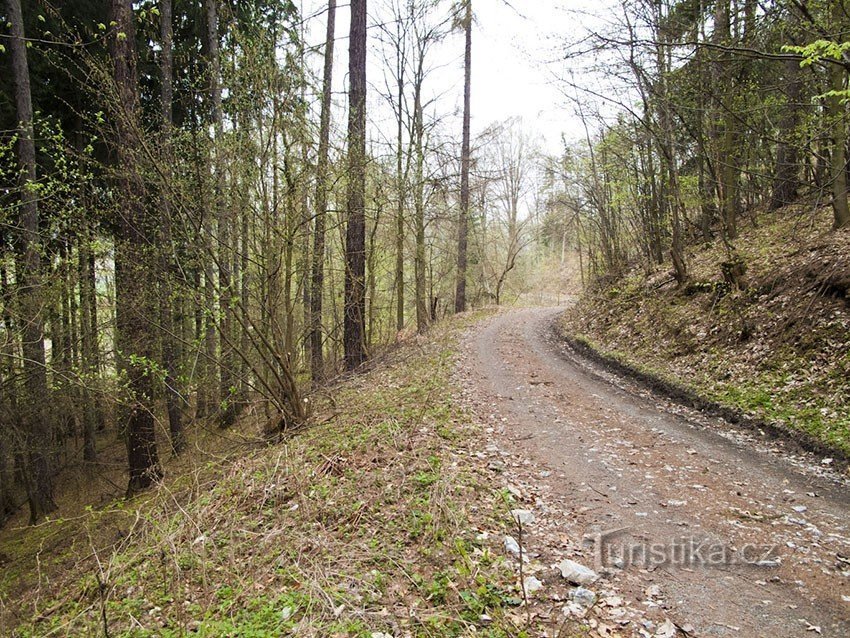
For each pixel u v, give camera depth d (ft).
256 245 24.90
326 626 10.44
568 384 35.45
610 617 11.07
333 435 23.38
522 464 20.71
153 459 32.55
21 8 30.60
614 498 17.57
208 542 14.70
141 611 12.44
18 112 29.76
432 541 13.76
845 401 22.39
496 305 99.76
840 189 34.01
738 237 47.88
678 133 44.98
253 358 33.19
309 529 15.01
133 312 28.76
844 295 27.45
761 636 10.52
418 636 10.19
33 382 30.86
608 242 66.03
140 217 27.73
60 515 36.11
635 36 25.52
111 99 22.43
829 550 13.91
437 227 75.46
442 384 32.76
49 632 11.96
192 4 40.01
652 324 42.19
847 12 24.13
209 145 23.12
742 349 30.89
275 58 23.09
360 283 43.60
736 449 22.36
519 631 10.38
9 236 28.07
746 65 38.14
